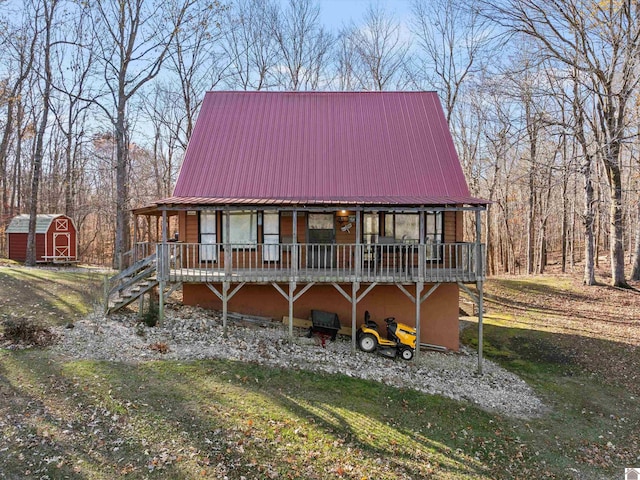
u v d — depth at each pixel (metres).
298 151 17.94
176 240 17.70
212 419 8.52
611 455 9.50
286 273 14.05
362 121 19.27
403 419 9.79
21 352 10.56
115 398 8.84
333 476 7.38
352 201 14.19
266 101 20.00
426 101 20.02
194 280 13.82
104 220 44.44
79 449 7.26
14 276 17.94
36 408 8.23
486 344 16.66
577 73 22.25
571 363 14.91
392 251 16.45
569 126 21.84
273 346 13.41
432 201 14.07
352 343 13.81
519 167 31.06
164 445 7.61
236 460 7.44
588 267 24.47
